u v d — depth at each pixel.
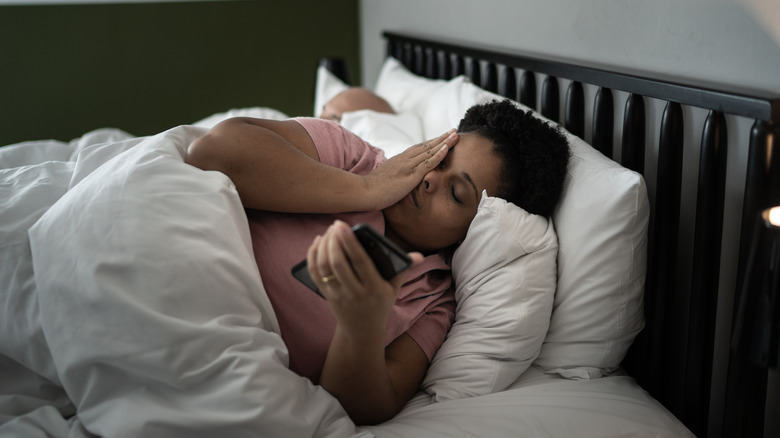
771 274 0.73
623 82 1.15
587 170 1.12
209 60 2.96
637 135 1.15
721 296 1.06
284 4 3.04
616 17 1.27
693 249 1.06
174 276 0.85
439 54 2.12
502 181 1.09
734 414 0.95
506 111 1.13
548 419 0.96
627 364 1.21
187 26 2.88
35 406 0.92
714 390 1.09
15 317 0.89
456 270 1.14
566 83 1.45
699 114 1.07
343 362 0.88
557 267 1.12
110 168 0.95
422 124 1.74
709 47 1.04
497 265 1.08
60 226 0.89
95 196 0.90
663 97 1.05
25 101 2.68
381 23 2.84
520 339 1.05
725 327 1.05
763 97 0.86
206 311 0.86
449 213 1.06
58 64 2.69
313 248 0.76
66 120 2.76
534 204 1.11
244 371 0.81
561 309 1.11
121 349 0.82
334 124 1.13
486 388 1.04
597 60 1.34
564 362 1.11
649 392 1.15
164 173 0.92
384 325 0.84
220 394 0.81
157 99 2.91
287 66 3.12
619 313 1.08
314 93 3.14
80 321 0.83
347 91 1.93
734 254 1.02
